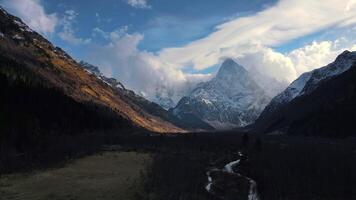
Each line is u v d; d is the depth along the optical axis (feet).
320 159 347.36
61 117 565.12
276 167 307.17
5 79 496.23
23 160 297.74
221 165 337.72
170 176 247.09
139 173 256.93
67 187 211.00
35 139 394.73
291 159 348.79
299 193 231.09
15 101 473.26
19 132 376.07
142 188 209.46
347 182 253.65
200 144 515.50
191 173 271.08
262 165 321.93
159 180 231.30
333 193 230.68
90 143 452.35
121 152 375.25
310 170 291.17
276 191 236.43
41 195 192.65
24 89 536.42
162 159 330.54
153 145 472.85
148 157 341.82
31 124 407.85
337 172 281.74
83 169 269.85
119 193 198.39
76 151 362.74
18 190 203.31
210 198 207.72
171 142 524.93
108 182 224.74
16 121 389.19
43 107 545.44
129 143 486.38
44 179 231.71
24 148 366.02
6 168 263.49
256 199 220.84
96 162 303.89
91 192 200.23
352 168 296.92
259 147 453.17
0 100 421.59
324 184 248.52
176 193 204.44
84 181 227.61
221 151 450.71
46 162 294.05
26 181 225.56
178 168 284.61
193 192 212.84
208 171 298.15
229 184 251.19
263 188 244.83
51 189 206.18
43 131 467.52
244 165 329.31
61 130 530.27
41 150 360.69
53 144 415.03
